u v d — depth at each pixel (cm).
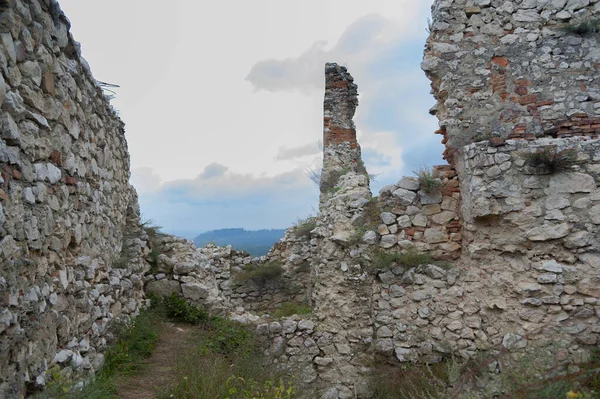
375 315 680
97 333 473
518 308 601
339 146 1234
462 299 643
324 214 842
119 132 725
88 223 492
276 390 424
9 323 273
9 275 279
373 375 651
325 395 650
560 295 586
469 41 698
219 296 824
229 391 401
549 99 662
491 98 679
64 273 393
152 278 779
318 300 750
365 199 738
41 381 312
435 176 704
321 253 789
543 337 577
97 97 560
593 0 670
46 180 361
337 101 1261
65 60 425
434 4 733
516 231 607
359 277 688
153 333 611
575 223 588
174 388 415
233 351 609
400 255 679
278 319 743
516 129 662
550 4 684
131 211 831
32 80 341
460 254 679
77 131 457
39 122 348
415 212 701
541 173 603
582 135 643
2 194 278
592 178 587
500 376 445
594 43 667
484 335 617
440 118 728
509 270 613
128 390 440
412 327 655
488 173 614
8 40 300
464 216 659
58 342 369
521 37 684
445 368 611
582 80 660
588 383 348
